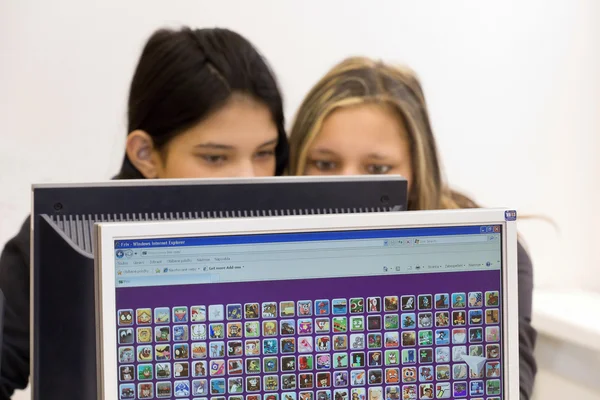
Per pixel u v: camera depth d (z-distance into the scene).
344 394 1.19
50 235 1.29
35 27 2.58
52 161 2.64
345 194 1.46
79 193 1.33
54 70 2.61
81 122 2.65
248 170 2.77
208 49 2.69
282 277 1.16
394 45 2.96
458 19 3.04
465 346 1.22
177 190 1.38
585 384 2.84
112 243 1.09
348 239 1.18
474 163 3.12
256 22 2.76
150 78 2.66
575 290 3.32
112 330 1.10
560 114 3.24
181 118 2.67
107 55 2.65
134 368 1.11
